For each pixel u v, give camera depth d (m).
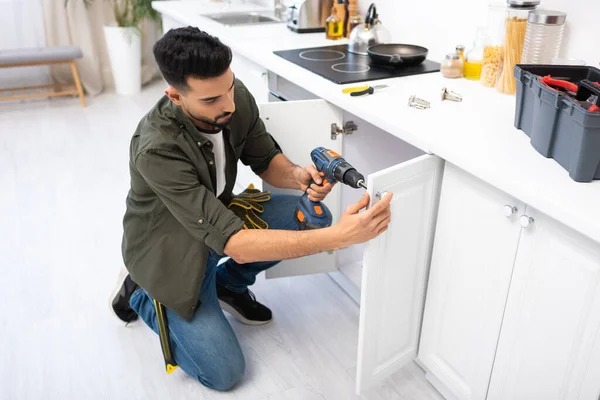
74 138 3.81
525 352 1.38
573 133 1.20
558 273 1.23
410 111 1.68
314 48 2.50
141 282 1.68
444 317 1.61
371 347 1.56
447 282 1.56
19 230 2.68
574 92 1.34
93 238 2.62
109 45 4.61
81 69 4.72
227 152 1.71
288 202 1.95
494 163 1.31
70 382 1.82
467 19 2.10
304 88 2.06
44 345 1.97
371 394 1.78
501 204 1.32
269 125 1.91
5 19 4.46
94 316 2.12
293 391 1.79
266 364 1.90
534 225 1.25
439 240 1.55
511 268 1.35
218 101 1.40
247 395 1.77
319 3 2.81
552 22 1.63
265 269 1.98
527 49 1.72
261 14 3.49
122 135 3.87
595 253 1.14
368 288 1.45
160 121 1.47
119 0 4.70
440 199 1.51
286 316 2.13
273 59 2.31
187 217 1.48
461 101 1.77
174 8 3.59
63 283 2.30
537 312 1.31
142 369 1.88
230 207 1.88
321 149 1.58
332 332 2.04
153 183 1.46
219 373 1.72
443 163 1.51
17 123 4.10
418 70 2.12
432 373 1.78
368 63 2.22
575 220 1.09
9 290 2.25
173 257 1.64
